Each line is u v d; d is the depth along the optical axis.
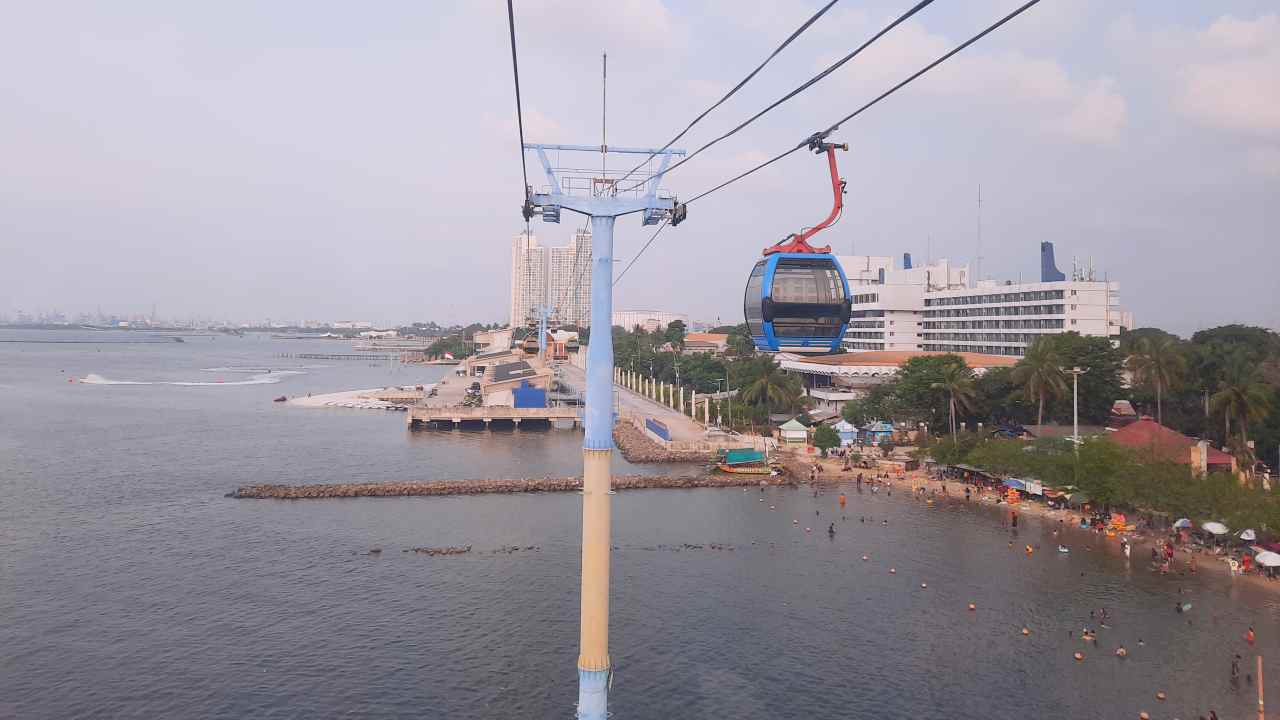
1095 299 191.50
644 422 175.88
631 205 38.28
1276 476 113.19
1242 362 132.38
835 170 42.06
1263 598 71.62
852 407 162.88
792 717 52.62
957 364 147.25
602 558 37.59
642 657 60.78
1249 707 53.31
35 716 51.41
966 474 122.81
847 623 67.00
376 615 67.50
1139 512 98.19
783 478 124.81
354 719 51.44
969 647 62.56
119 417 197.12
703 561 82.88
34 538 88.75
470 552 84.69
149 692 54.53
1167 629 65.38
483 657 59.97
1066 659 60.44
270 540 88.75
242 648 61.12
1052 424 140.25
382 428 184.88
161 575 76.88
